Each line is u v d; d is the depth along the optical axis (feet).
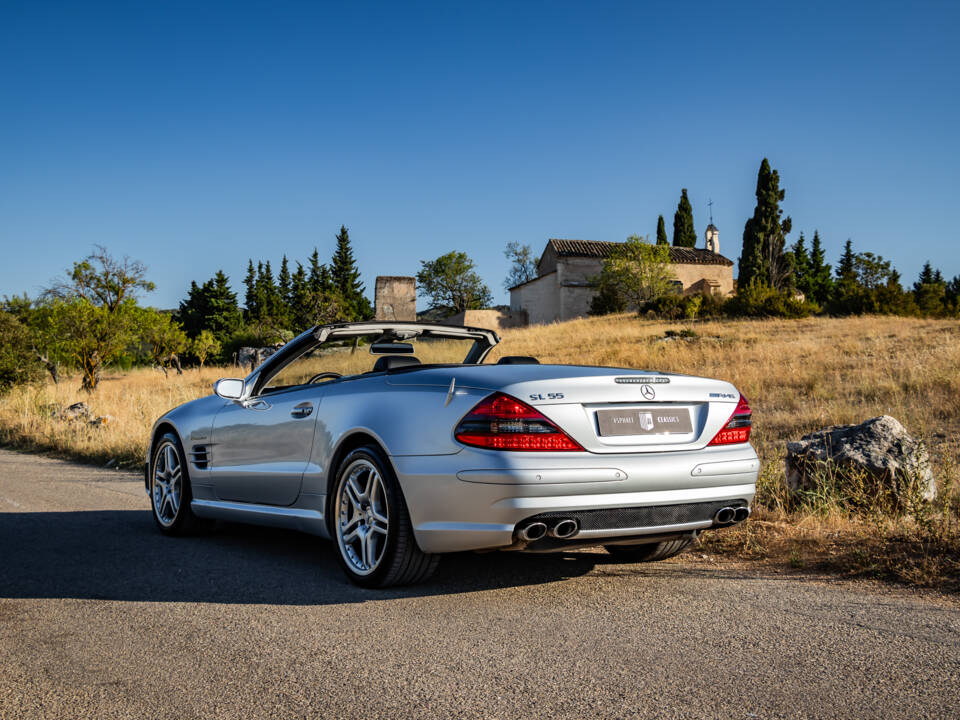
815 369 53.52
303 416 14.75
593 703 8.20
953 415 32.65
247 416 16.42
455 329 16.97
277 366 16.60
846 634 10.41
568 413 11.44
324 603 12.25
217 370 116.67
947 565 13.44
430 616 11.41
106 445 38.17
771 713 7.90
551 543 11.59
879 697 8.29
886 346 66.64
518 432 11.19
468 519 11.33
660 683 8.74
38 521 20.70
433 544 11.77
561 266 188.65
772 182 185.98
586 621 11.09
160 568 14.90
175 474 18.65
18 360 76.64
